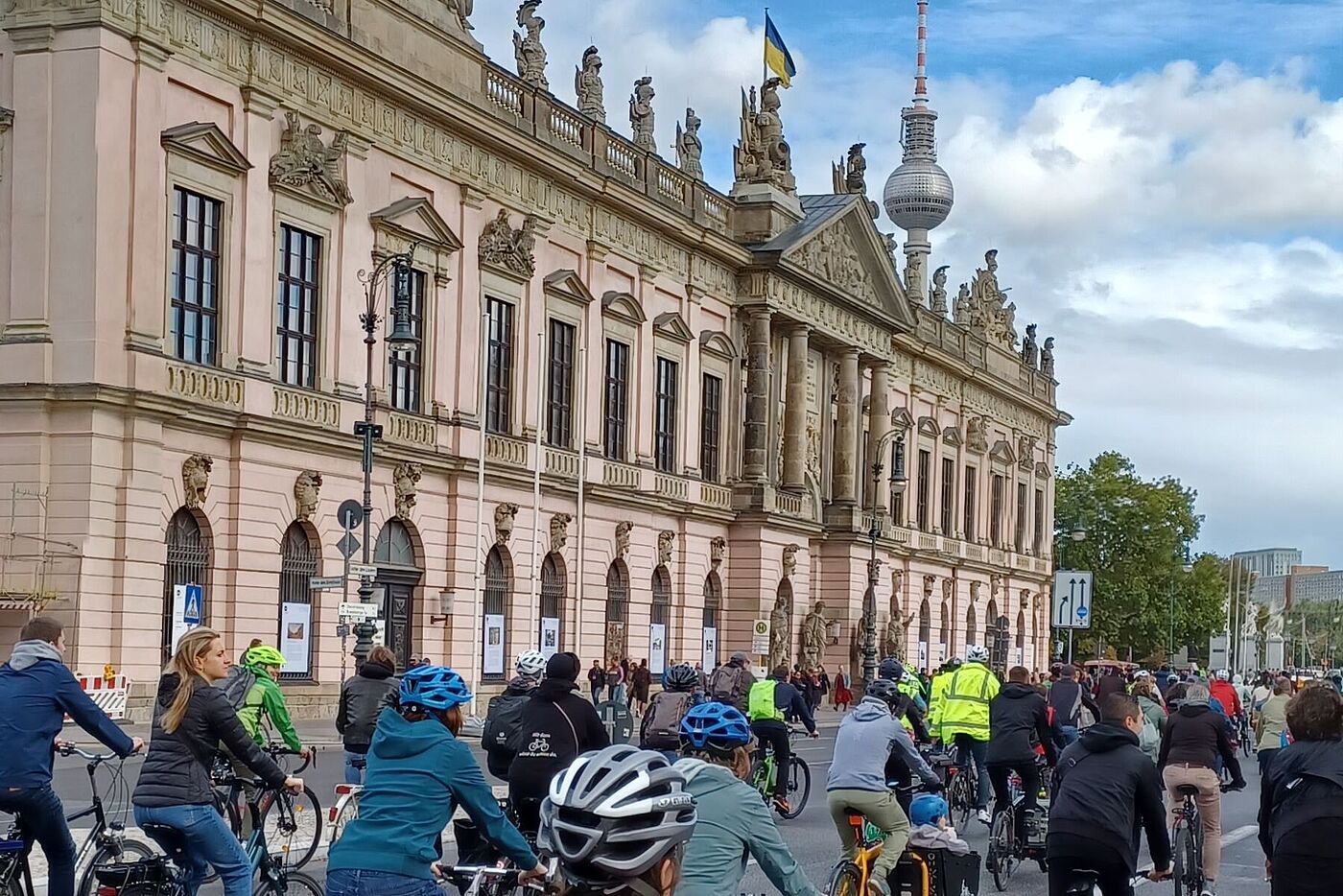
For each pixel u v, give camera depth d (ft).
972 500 433.07
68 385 161.99
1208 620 626.64
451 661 219.41
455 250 221.46
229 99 182.39
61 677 52.85
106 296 164.35
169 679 61.36
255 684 75.20
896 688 91.30
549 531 245.24
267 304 187.52
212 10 178.19
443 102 215.10
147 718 166.71
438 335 217.97
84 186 163.94
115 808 97.40
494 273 230.27
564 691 64.08
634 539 269.23
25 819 52.75
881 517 347.15
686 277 286.87
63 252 164.25
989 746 86.99
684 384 286.25
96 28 164.04
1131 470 630.33
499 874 42.88
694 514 286.87
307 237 195.52
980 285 453.58
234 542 180.96
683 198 288.30
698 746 39.50
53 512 162.61
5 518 162.61
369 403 173.78
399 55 209.97
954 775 103.65
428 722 41.91
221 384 178.91
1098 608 610.24
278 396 187.52
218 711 51.78
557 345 249.55
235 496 181.27
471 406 223.92
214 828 51.75
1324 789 47.09
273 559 187.32
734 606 302.66
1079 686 119.55
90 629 161.68
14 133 165.99
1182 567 628.28
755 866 85.51
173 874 51.39
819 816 118.93
